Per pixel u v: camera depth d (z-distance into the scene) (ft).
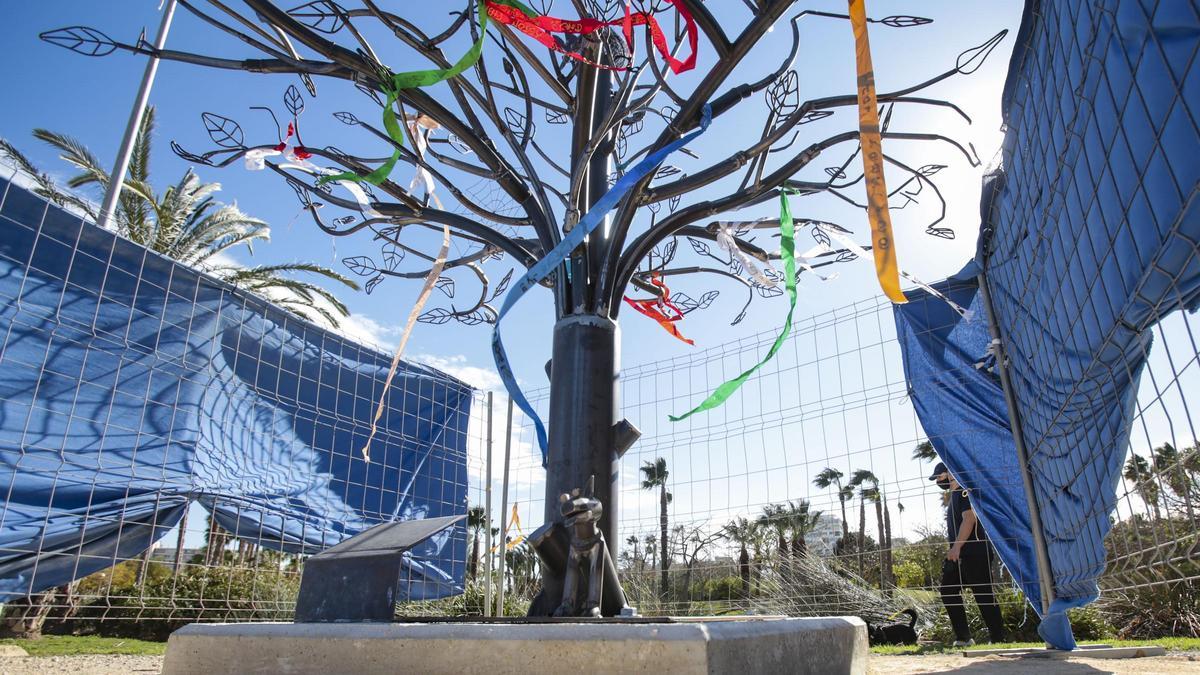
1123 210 8.45
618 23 13.04
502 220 15.56
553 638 6.25
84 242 17.87
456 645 6.50
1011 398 17.20
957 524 19.86
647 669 5.90
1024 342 15.72
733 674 6.09
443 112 13.20
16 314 16.40
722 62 11.78
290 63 13.29
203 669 7.52
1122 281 9.46
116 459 17.62
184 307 19.72
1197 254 7.29
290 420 22.08
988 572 19.11
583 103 13.57
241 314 21.21
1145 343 10.26
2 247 16.38
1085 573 13.64
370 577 8.66
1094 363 11.11
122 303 18.39
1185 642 17.13
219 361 20.39
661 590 20.77
